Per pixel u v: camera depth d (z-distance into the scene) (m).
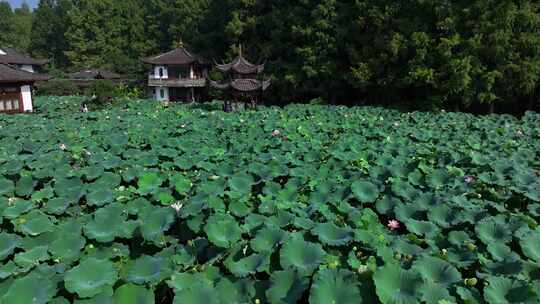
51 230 5.51
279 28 34.19
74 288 3.89
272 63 33.47
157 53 54.88
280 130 13.62
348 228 4.98
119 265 4.87
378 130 13.63
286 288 3.80
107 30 62.62
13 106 28.03
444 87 24.70
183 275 4.17
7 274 4.47
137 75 49.94
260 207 6.10
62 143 12.15
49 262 4.95
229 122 16.17
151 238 5.25
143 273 4.26
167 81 39.31
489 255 4.59
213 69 37.00
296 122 15.67
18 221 6.00
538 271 3.93
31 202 6.75
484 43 23.80
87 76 49.84
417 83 26.03
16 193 7.84
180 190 7.15
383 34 28.39
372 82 29.45
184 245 5.28
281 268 4.34
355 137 12.41
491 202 6.29
